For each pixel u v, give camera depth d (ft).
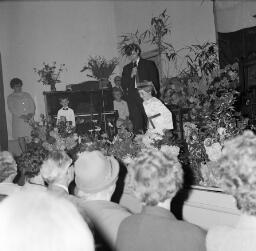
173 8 29.07
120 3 33.81
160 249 4.93
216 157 9.86
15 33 32.12
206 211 9.17
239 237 4.46
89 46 34.01
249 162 4.43
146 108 15.47
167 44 29.60
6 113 31.48
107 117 29.50
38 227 2.86
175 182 5.25
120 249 5.25
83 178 6.65
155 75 30.04
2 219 2.93
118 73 33.78
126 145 12.13
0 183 9.59
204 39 26.78
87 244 2.95
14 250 2.78
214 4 25.81
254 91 21.09
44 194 3.18
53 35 33.22
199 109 11.01
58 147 12.12
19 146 31.40
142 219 5.20
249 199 4.40
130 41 32.99
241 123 10.66
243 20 24.18
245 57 23.50
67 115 28.60
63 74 33.24
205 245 4.77
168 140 11.57
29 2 32.55
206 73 26.05
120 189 11.66
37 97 32.45
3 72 31.68
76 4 33.86
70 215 3.01
